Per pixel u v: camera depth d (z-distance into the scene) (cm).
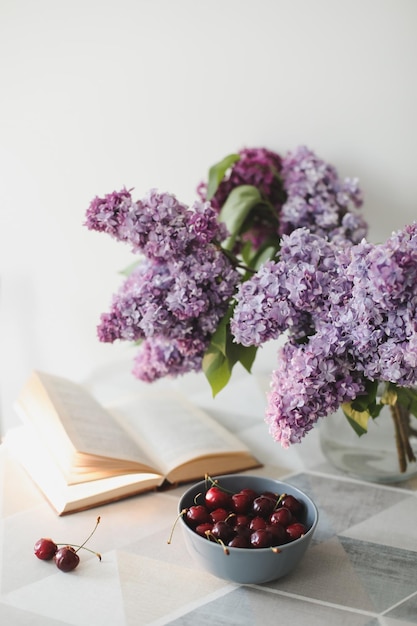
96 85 136
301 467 108
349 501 99
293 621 78
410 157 124
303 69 125
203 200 120
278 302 81
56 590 83
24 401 114
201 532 83
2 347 154
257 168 116
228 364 91
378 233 129
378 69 122
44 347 152
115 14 132
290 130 129
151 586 83
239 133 131
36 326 151
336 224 109
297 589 83
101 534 93
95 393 137
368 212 128
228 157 116
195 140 134
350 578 85
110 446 102
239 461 107
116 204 85
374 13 120
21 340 153
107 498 99
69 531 93
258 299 82
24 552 89
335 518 95
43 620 79
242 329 82
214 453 105
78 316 148
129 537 92
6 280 150
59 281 147
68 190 142
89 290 146
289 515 85
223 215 112
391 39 120
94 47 134
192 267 87
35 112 140
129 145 137
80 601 81
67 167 141
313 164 113
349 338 79
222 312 90
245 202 111
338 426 102
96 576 85
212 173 116
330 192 114
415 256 75
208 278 87
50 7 135
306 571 86
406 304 77
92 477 97
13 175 144
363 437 101
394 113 123
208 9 128
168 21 130
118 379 143
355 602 81
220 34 128
